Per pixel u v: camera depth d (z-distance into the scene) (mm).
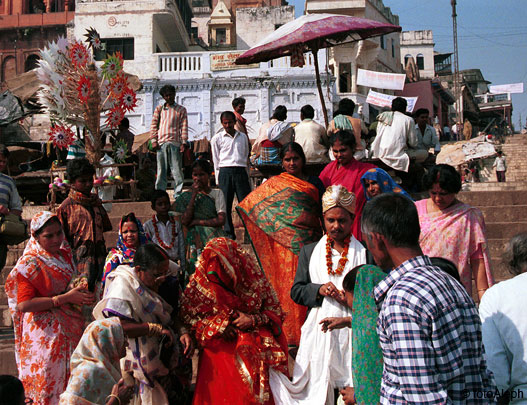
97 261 5312
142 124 24484
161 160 8766
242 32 32500
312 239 5152
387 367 2633
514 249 3264
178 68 24734
